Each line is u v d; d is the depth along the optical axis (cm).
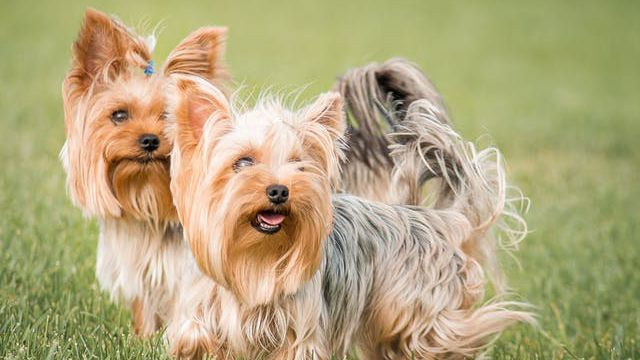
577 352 769
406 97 781
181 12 3509
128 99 728
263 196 586
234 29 3384
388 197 775
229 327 639
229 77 764
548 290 936
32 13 3284
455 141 735
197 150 604
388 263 696
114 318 774
